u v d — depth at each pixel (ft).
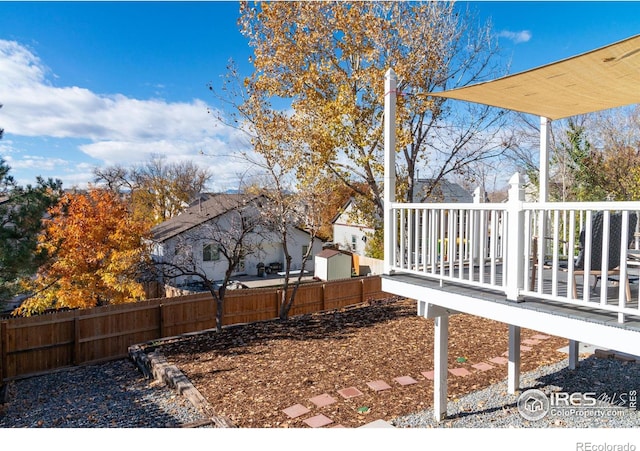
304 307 42.37
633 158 57.47
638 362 22.18
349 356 25.80
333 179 44.96
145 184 119.75
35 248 27.35
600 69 14.11
